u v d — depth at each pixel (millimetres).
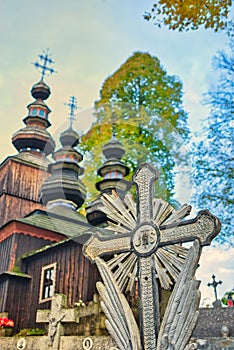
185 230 4984
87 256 5738
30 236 16516
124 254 5445
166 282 4938
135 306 6508
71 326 6902
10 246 16172
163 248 5113
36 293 14180
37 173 23078
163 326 4719
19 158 22969
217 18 9836
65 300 7031
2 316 10945
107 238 5664
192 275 4742
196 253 4781
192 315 4594
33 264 14961
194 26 10008
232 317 6441
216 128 12664
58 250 13945
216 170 12102
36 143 25453
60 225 8281
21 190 22188
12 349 7324
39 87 27734
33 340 7117
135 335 4922
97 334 6594
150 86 13727
